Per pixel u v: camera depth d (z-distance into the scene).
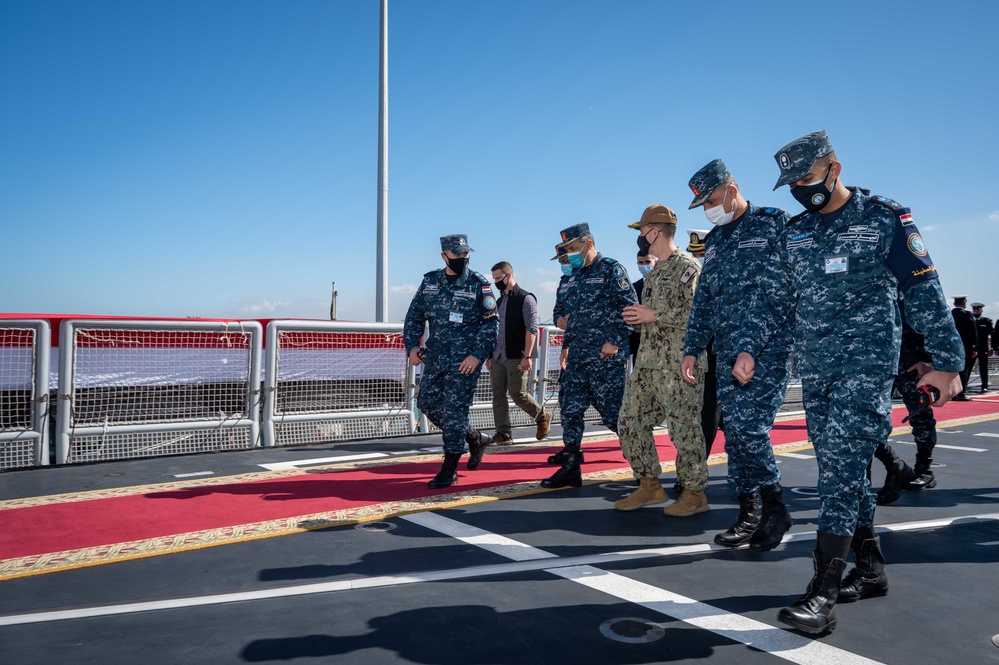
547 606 2.60
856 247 2.50
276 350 6.81
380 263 10.73
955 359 2.37
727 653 2.22
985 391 13.84
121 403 6.02
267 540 3.48
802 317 2.67
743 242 3.28
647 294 4.06
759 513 3.52
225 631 2.37
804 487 4.89
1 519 3.90
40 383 5.64
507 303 6.83
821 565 2.44
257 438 6.69
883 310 2.50
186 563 3.12
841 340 2.53
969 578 2.96
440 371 4.86
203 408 6.43
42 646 2.26
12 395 5.56
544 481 4.71
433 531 3.66
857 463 2.48
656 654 2.21
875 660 2.18
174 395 6.28
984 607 2.63
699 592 2.76
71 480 5.04
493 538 3.52
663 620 2.48
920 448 4.85
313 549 3.33
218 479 5.06
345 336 7.25
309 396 7.04
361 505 4.23
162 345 6.22
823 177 2.53
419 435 7.65
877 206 2.51
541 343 8.64
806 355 2.63
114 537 3.53
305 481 5.00
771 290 3.11
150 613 2.53
